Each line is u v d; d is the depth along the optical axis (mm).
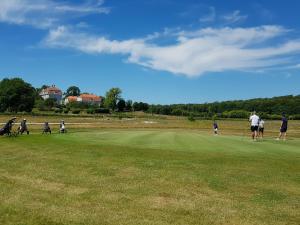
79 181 14062
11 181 13969
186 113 177000
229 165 17750
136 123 96625
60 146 25219
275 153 23000
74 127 68375
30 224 9289
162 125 86500
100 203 11242
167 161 18688
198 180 14367
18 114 144875
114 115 160250
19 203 11016
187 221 9773
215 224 9609
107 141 30188
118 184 13625
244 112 152750
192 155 21031
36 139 31609
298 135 51781
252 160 19391
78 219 9719
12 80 196000
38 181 14016
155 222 9609
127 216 10055
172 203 11367
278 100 196500
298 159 20094
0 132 36781
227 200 11766
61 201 11359
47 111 198750
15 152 22250
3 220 9523
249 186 13570
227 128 78625
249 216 10258
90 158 19562
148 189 12945
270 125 104188
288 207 11125
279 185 13789
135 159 19250
